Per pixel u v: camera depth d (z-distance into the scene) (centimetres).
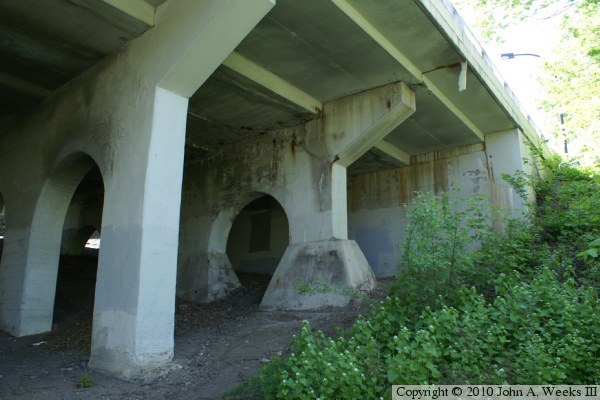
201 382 577
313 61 823
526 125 1292
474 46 894
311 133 1013
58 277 1230
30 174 943
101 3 643
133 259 609
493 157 1232
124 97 713
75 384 572
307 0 650
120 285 620
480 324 502
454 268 612
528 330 482
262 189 1077
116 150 697
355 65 836
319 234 954
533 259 782
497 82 1034
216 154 1199
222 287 1127
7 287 908
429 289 588
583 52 1277
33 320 849
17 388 564
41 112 959
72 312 973
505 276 615
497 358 455
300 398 392
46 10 660
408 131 1166
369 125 923
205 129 1065
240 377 575
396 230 1337
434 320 492
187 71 646
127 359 582
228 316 939
